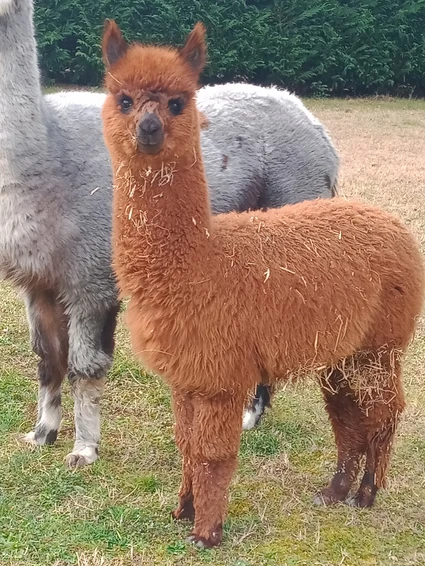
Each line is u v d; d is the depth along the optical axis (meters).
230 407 1.43
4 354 2.51
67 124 1.78
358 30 8.97
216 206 1.99
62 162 1.73
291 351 1.46
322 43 8.98
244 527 1.59
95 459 1.88
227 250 1.42
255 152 2.08
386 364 1.60
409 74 9.34
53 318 1.89
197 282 1.37
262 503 1.70
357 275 1.51
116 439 2.00
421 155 5.86
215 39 8.71
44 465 1.85
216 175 1.98
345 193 4.48
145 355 1.43
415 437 2.02
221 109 2.07
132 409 2.18
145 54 1.34
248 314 1.40
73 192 1.74
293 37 8.90
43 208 1.70
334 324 1.49
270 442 1.98
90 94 1.94
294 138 2.15
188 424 1.52
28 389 2.28
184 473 1.57
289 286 1.44
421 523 1.64
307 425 2.10
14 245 1.70
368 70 9.13
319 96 9.07
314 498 1.71
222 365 1.39
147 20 8.55
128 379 2.37
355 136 6.61
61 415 2.05
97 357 1.83
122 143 1.33
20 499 1.69
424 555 1.52
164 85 1.31
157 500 1.70
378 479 1.66
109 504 1.68
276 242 1.47
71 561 1.47
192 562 1.47
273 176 2.12
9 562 1.46
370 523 1.63
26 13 1.66
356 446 1.67
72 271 1.76
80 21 8.27
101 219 1.77
